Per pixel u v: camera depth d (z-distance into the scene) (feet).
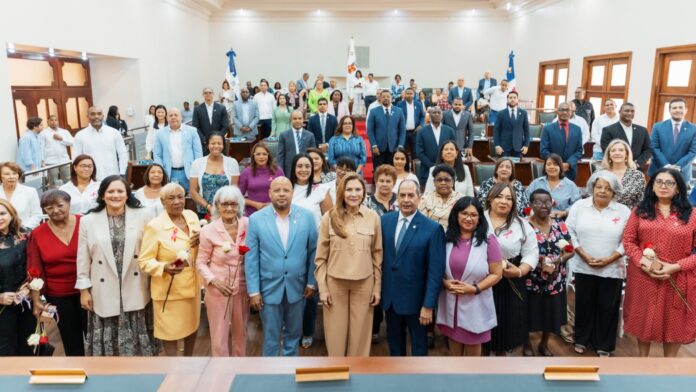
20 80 25.55
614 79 32.07
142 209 9.89
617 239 10.89
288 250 9.75
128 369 6.17
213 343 9.77
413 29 52.80
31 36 22.34
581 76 36.14
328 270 9.57
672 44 25.52
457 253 9.28
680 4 24.82
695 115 24.08
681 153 16.84
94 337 9.63
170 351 9.99
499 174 13.33
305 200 12.76
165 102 39.37
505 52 52.95
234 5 51.21
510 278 10.43
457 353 9.85
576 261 11.56
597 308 11.51
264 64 53.36
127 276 9.55
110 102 33.96
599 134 21.03
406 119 26.66
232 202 9.63
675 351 10.46
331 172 14.90
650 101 27.50
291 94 36.91
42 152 22.65
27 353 10.02
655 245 10.09
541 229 11.12
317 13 52.44
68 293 9.73
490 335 9.98
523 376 6.03
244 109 28.12
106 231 9.45
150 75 36.11
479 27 52.54
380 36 52.90
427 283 9.33
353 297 9.63
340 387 5.75
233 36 52.80
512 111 22.13
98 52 28.40
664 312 10.19
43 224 9.68
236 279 9.78
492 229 10.34
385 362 6.36
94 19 27.96
